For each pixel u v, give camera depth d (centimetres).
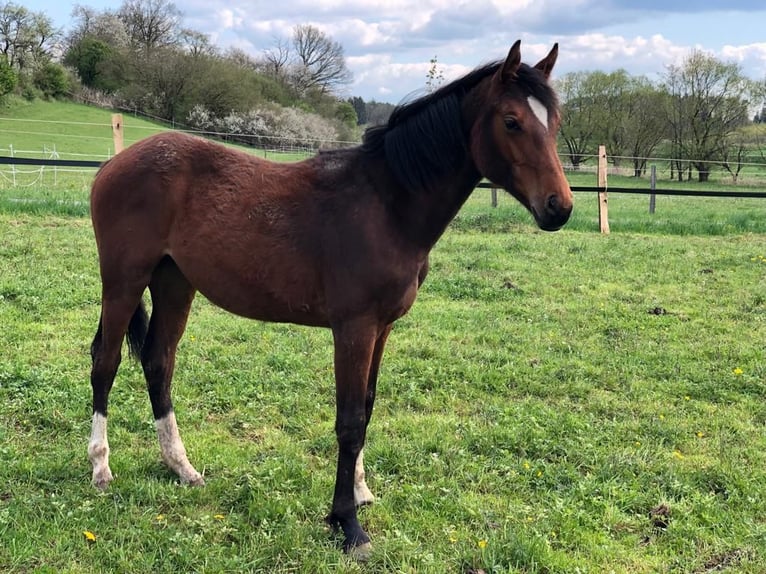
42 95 4088
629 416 471
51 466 360
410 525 326
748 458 411
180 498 340
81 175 1920
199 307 693
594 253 1016
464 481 371
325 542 308
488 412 462
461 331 644
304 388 494
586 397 505
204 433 419
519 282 839
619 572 296
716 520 339
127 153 345
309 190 317
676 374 548
